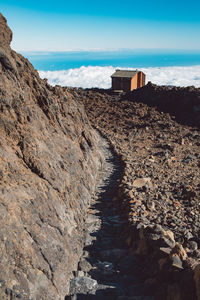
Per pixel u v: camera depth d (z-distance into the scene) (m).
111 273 7.52
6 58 8.70
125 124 39.16
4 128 7.69
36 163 8.11
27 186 7.05
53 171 9.05
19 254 5.36
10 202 6.00
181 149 26.52
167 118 38.53
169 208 11.64
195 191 13.48
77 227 9.45
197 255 6.72
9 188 6.29
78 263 7.89
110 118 42.38
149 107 43.38
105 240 9.69
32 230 6.16
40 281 5.51
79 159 14.25
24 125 8.54
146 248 7.98
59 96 16.50
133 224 9.66
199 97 39.25
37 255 5.86
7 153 7.12
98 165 19.97
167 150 26.02
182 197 13.22
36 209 6.80
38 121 9.86
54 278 5.99
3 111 7.80
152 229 8.25
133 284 6.96
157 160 22.70
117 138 32.62
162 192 13.86
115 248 9.20
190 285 5.25
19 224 5.84
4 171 6.56
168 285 5.64
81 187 12.69
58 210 8.13
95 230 10.49
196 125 35.12
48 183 8.45
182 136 31.62
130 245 9.16
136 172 18.55
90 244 9.20
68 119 16.61
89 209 12.66
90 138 19.73
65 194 9.57
